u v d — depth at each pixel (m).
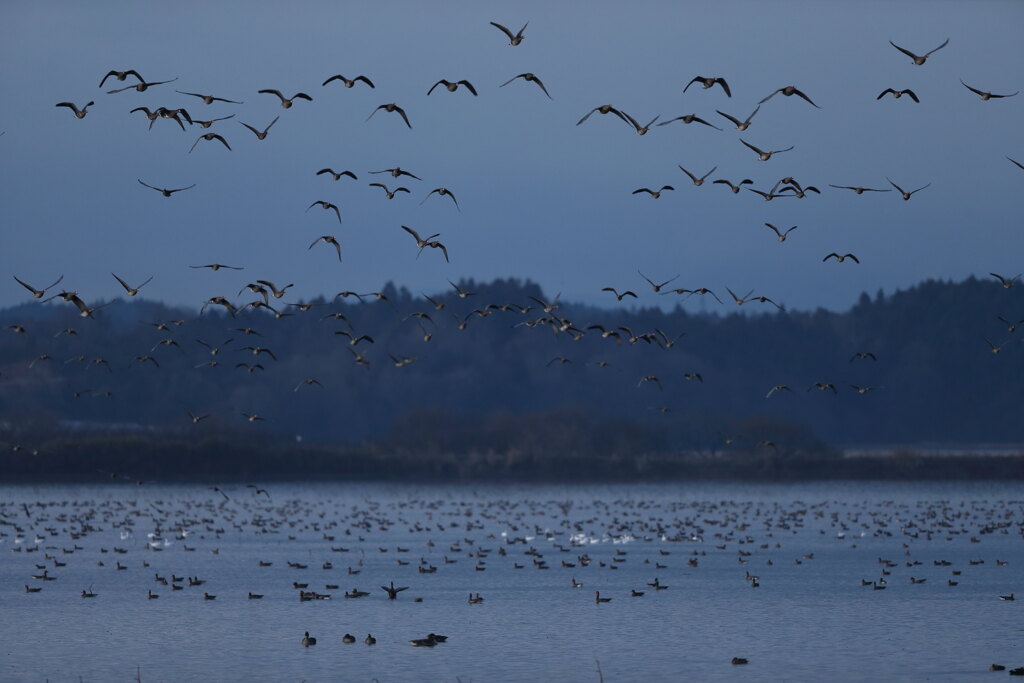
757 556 134.38
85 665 76.56
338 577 118.38
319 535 158.25
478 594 105.62
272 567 126.12
